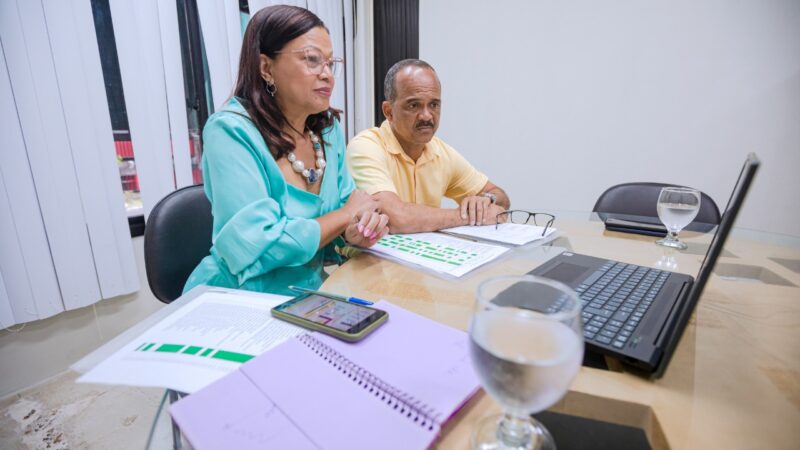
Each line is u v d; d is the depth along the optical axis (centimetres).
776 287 62
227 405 31
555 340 27
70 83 126
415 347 40
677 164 199
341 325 44
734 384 37
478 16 228
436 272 68
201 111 171
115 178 142
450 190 170
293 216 90
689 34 184
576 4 204
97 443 114
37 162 122
